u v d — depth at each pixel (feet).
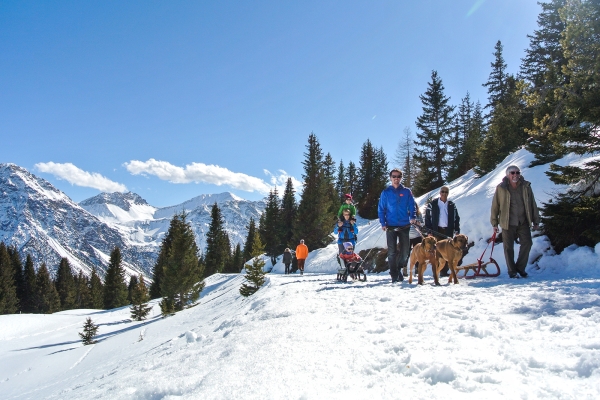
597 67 26.35
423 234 30.58
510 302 13.65
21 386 45.78
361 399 6.45
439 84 122.31
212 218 196.44
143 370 14.98
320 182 134.92
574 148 27.89
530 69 86.07
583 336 8.68
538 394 5.93
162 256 171.01
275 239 147.33
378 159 184.85
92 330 80.43
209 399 7.48
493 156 69.10
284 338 11.96
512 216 24.95
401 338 10.07
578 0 28.76
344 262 31.58
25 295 237.66
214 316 41.27
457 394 6.23
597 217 25.63
